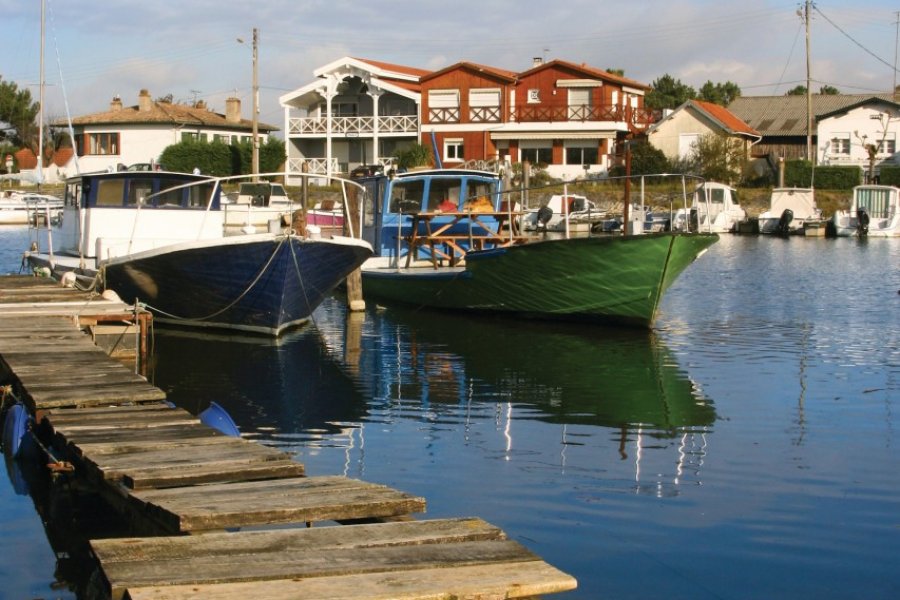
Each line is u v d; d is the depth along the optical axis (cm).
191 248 1653
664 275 1786
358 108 5472
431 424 1156
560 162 5294
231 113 6291
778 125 6312
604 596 671
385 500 682
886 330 1858
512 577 554
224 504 669
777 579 702
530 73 5338
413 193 2208
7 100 7900
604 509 842
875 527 800
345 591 528
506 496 876
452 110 5297
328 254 1748
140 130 5900
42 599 664
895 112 5762
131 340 1527
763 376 1427
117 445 834
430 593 529
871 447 1041
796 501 865
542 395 1316
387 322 2008
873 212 4716
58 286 1925
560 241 1808
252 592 523
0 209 5206
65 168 6328
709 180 5212
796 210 4909
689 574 707
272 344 1738
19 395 1130
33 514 830
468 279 1998
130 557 570
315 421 1170
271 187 3462
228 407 1248
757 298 2355
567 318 1961
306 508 661
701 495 880
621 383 1394
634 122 5481
